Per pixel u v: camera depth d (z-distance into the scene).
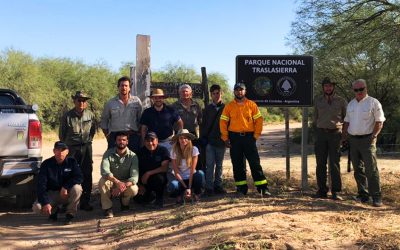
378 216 6.19
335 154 7.80
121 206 7.43
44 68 44.31
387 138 22.25
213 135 8.09
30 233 6.29
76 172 6.91
